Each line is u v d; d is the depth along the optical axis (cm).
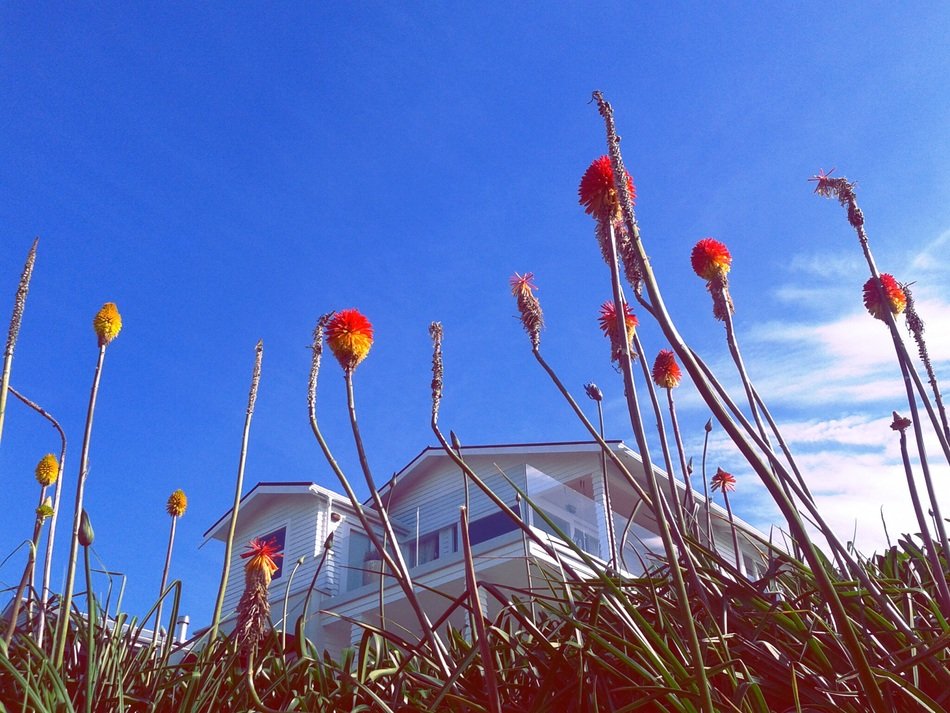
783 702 96
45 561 143
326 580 691
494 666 114
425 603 581
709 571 107
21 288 154
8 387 150
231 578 755
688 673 93
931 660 88
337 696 117
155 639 133
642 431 83
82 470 135
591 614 103
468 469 116
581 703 98
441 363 122
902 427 133
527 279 120
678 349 78
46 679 112
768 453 99
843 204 138
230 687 123
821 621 98
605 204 103
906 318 146
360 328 128
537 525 619
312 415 123
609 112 90
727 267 130
